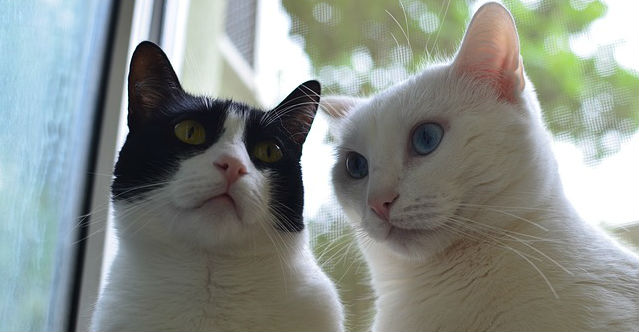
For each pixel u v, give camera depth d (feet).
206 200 1.41
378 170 1.48
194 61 2.14
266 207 1.47
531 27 1.76
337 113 1.71
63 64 1.88
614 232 1.58
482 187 1.43
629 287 1.35
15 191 1.72
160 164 1.45
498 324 1.36
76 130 1.86
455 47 1.83
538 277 1.35
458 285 1.43
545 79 1.72
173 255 1.44
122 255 1.47
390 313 1.52
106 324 1.38
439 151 1.45
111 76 1.87
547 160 1.48
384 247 1.56
